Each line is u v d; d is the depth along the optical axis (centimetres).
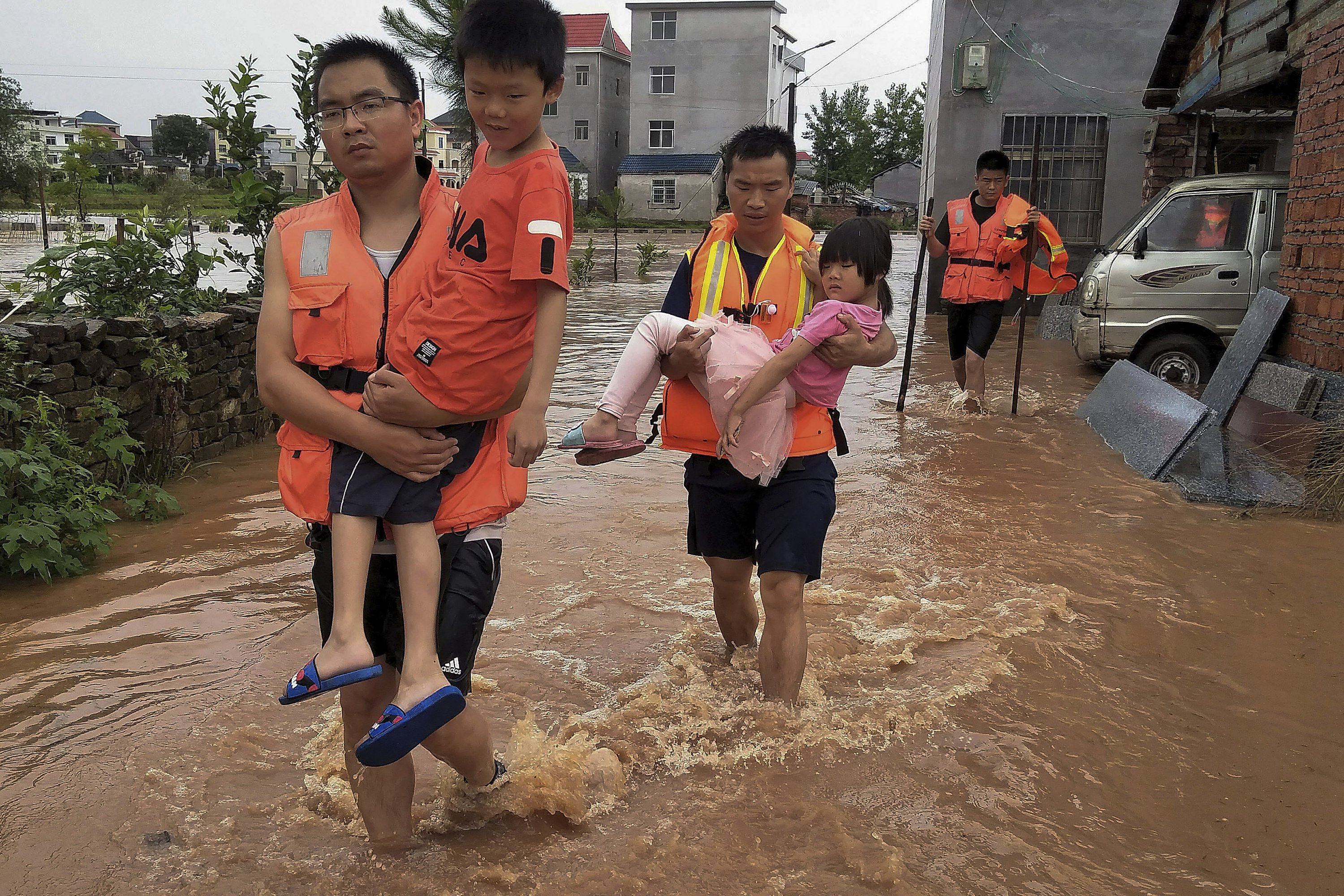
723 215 377
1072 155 1717
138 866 276
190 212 955
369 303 264
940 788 321
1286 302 816
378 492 257
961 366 962
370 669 248
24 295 733
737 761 335
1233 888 275
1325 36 786
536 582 496
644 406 351
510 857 282
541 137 269
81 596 470
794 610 362
